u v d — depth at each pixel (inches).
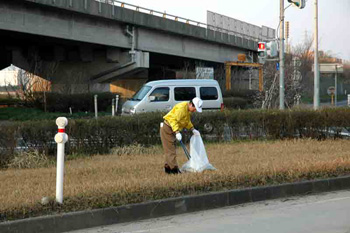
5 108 1117.1
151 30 1358.3
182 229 240.2
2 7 911.0
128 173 340.8
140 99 669.3
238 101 1262.3
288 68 1132.5
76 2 1049.5
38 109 1141.7
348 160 356.8
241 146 485.7
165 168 339.9
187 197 275.1
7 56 1311.5
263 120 538.3
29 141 429.4
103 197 259.6
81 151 451.8
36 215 242.4
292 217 260.1
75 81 1262.3
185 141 512.4
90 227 247.0
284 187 308.5
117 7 1182.3
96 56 1349.7
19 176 342.0
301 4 735.1
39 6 992.9
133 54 1282.0
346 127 546.9
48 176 341.4
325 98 2249.0
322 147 465.7
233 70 1745.8
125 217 256.4
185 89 681.0
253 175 312.5
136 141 478.9
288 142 511.5
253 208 282.0
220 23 1674.5
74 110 1170.0
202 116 520.4
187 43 1533.0
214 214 270.1
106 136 462.9
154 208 264.5
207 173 318.7
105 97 1208.8
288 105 1022.4
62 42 1171.3
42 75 1205.7
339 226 240.8
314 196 311.4
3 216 237.3
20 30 955.3
